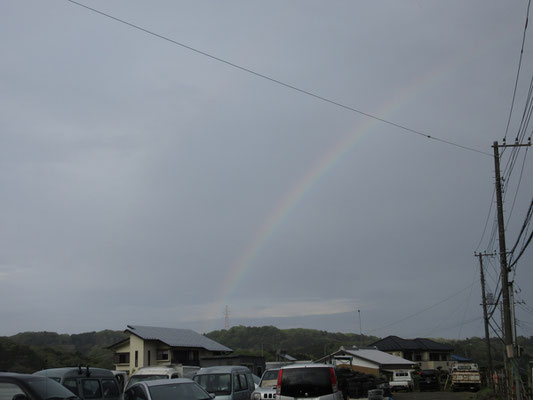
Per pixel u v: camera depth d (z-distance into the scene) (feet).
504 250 82.33
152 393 39.19
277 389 43.86
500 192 84.38
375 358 201.26
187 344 171.22
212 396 41.88
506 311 80.94
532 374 84.99
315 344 348.38
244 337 420.36
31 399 30.19
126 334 171.94
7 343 116.67
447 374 176.76
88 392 42.29
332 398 42.96
